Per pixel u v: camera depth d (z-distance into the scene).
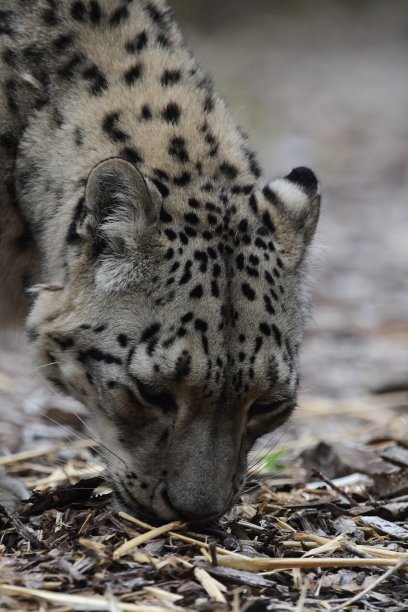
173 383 9.67
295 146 39.44
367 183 36.69
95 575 9.14
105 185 9.99
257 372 9.73
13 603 8.66
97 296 10.15
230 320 9.69
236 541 10.10
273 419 10.34
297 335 10.37
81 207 10.26
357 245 29.34
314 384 19.20
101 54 11.56
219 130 11.27
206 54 56.41
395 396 18.61
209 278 9.75
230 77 51.09
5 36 11.70
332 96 49.94
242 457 10.23
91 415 10.66
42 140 11.34
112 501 10.77
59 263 10.80
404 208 33.84
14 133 11.52
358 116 46.44
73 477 12.67
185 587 9.02
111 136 10.99
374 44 63.66
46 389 17.23
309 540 10.42
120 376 9.95
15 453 14.34
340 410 17.64
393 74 56.12
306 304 10.95
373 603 9.25
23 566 9.33
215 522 10.34
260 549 10.16
